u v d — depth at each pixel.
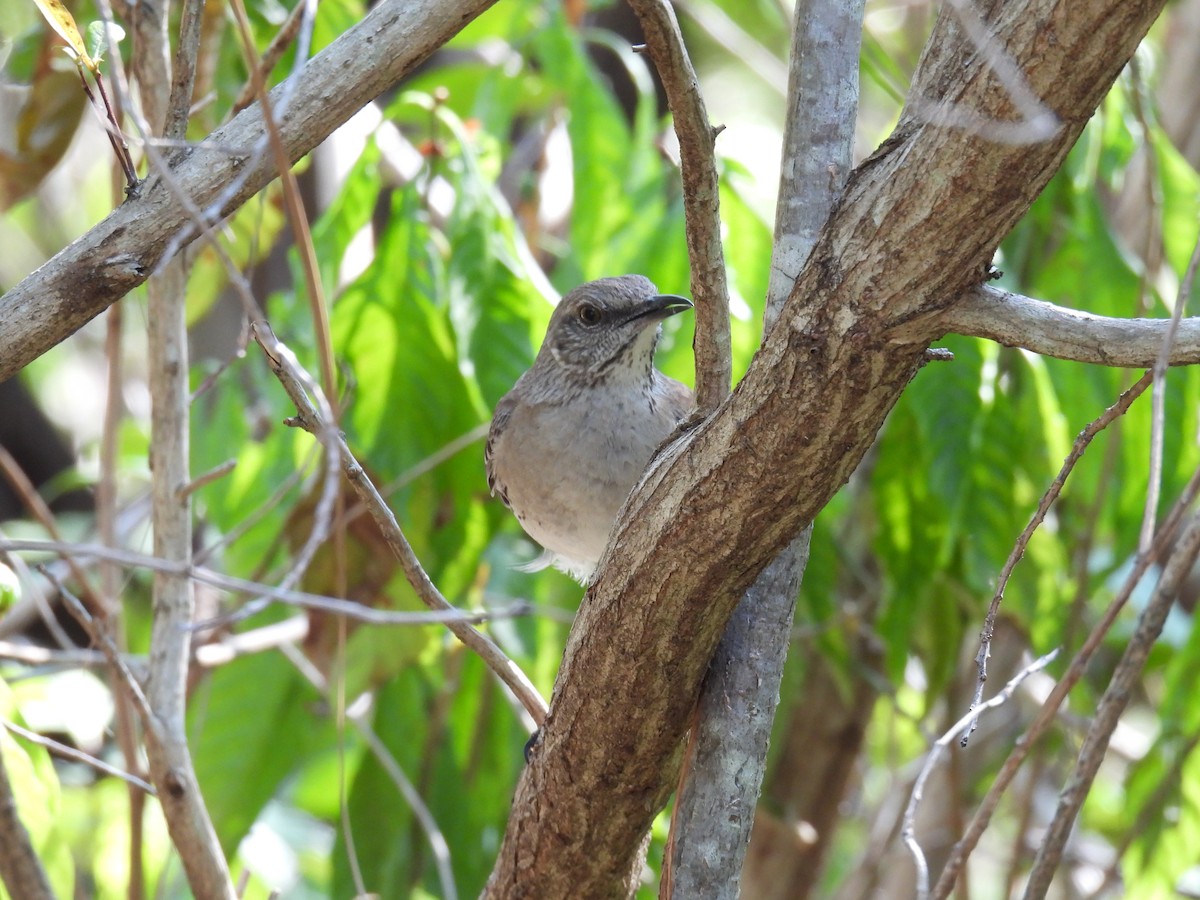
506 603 11.56
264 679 11.30
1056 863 7.04
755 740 6.16
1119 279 9.94
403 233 9.96
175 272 8.00
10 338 5.29
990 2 4.55
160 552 7.96
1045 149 4.37
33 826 8.49
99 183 19.38
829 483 5.25
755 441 5.20
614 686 6.09
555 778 6.59
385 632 10.23
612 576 5.89
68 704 11.09
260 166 5.40
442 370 10.13
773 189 12.04
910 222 4.63
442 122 10.45
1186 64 13.27
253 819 11.06
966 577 11.13
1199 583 14.39
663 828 10.90
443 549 10.55
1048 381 10.28
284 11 10.22
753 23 18.53
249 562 11.12
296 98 5.38
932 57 4.75
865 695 12.70
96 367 19.83
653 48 4.97
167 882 11.24
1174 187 10.48
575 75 11.46
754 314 10.02
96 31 5.87
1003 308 4.69
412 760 11.35
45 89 8.96
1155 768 10.29
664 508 5.60
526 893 7.08
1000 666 12.88
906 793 13.23
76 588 12.20
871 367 4.91
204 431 11.19
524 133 16.95
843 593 12.55
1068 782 7.26
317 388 5.42
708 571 5.59
